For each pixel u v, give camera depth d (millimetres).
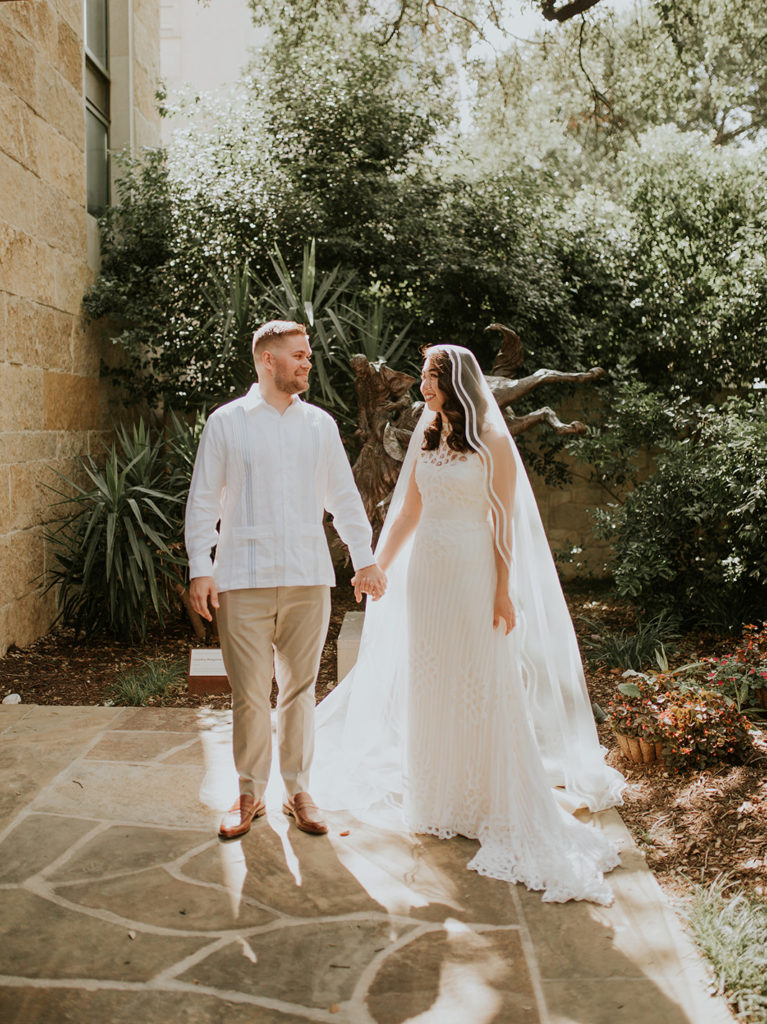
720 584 6199
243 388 7207
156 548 5977
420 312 8023
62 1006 2162
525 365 7984
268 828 3156
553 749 3473
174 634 6355
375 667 3566
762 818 3230
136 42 8250
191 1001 2189
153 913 2586
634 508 6406
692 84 11227
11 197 5672
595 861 2889
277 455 3008
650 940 2482
